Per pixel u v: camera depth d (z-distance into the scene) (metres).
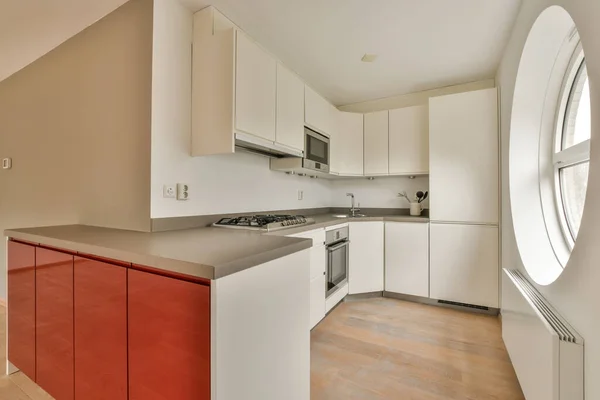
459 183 2.73
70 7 1.82
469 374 1.73
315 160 2.81
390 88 3.35
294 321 1.25
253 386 1.01
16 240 1.62
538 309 1.26
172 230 1.77
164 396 0.96
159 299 0.97
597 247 0.92
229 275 0.90
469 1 1.88
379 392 1.57
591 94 0.95
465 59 2.66
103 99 1.90
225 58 1.79
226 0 1.85
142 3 1.72
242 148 2.25
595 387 0.93
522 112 1.86
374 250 3.05
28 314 1.50
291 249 1.21
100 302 1.16
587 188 0.98
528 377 1.34
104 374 1.14
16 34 2.07
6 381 1.67
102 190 1.90
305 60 2.69
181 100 1.85
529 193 1.83
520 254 1.80
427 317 2.57
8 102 2.62
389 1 1.88
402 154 3.27
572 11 1.08
